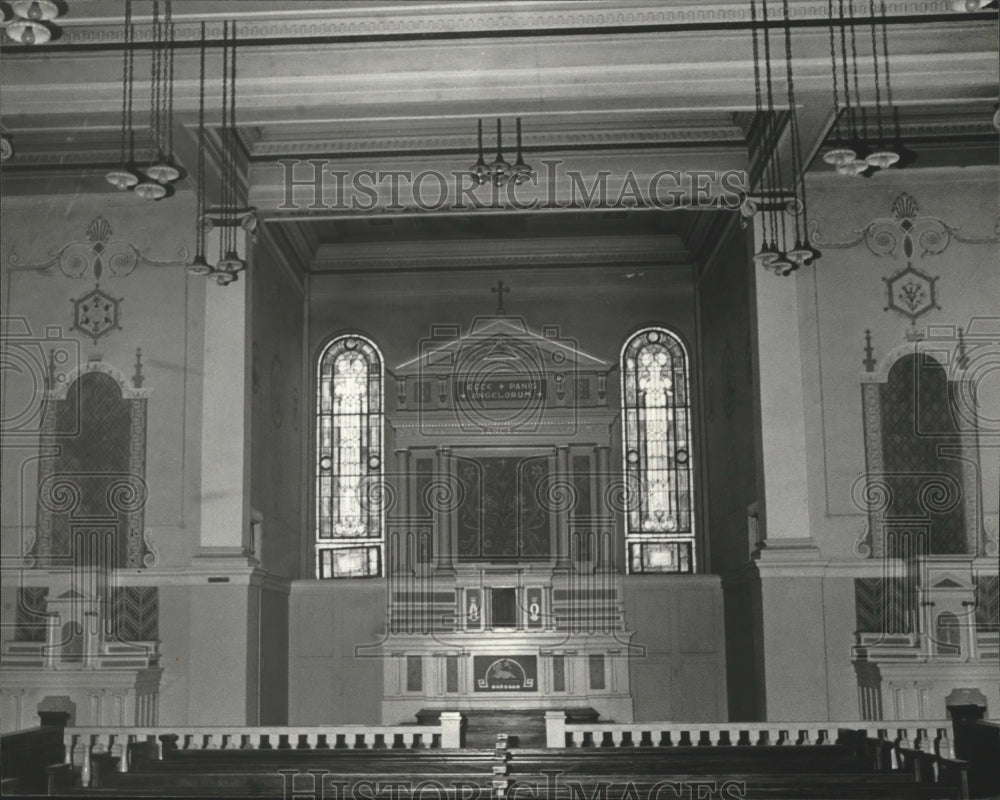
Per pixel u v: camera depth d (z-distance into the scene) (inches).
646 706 766.5
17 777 446.9
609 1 518.6
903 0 519.5
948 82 526.9
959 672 578.2
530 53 535.2
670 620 776.3
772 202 649.0
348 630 778.2
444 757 478.9
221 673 617.6
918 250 649.6
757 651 644.7
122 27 526.9
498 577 762.8
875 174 655.1
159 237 659.4
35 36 423.2
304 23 526.9
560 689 738.8
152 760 484.7
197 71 537.3
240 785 438.0
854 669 610.5
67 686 580.4
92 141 607.8
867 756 476.7
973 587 601.3
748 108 552.4
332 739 545.3
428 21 527.5
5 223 655.1
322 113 575.5
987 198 649.6
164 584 625.6
